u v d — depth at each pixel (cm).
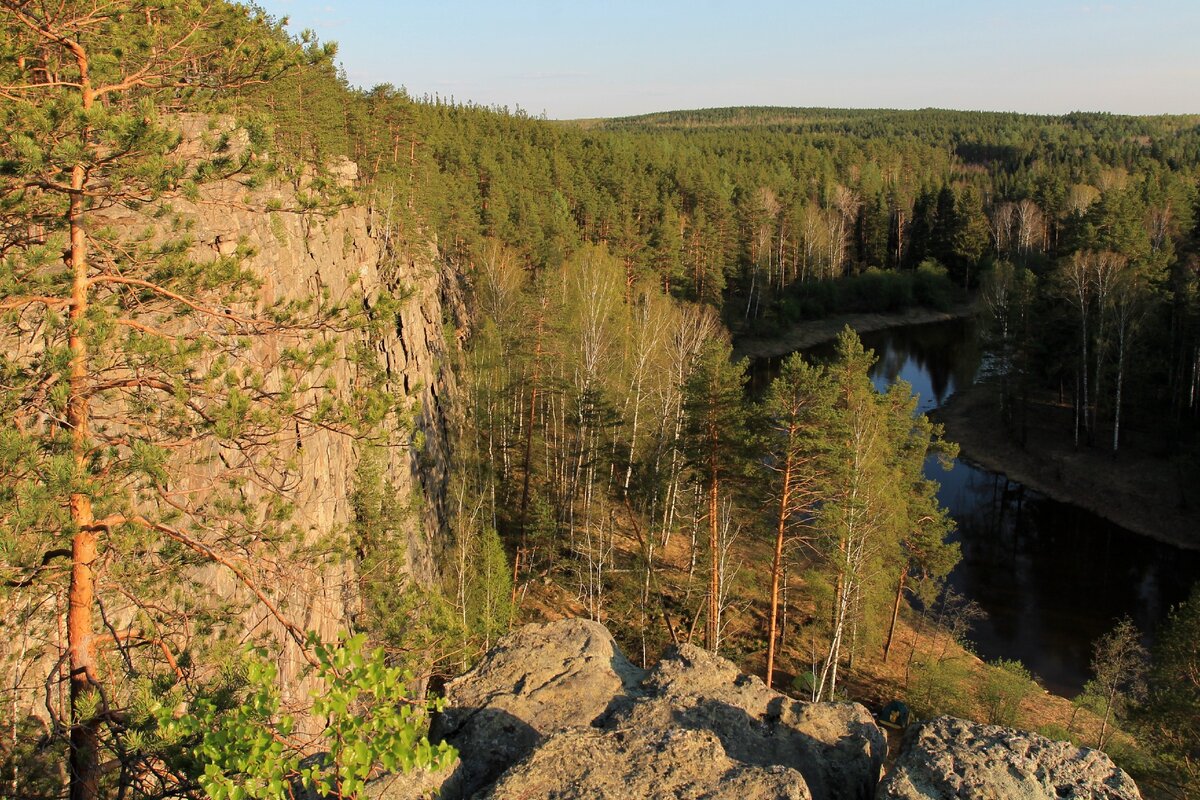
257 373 1078
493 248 5744
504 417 4419
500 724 1180
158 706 715
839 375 2786
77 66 952
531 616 3344
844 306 8988
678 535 4122
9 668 948
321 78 3372
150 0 967
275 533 1080
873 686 3014
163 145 895
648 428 4294
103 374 955
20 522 751
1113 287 5000
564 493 4212
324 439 2362
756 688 1277
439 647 1412
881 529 2786
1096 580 3931
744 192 10238
